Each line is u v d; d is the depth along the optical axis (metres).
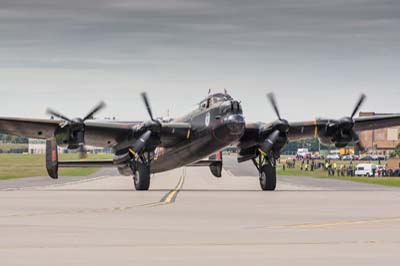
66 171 193.38
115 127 91.25
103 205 63.22
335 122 94.25
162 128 92.06
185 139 94.75
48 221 48.22
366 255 32.84
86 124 90.00
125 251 34.28
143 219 49.97
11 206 61.66
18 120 88.19
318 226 45.44
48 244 36.78
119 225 45.94
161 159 102.69
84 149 99.19
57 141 88.69
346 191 88.75
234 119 86.94
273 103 92.75
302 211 57.09
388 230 43.12
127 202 67.25
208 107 91.44
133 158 94.06
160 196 77.38
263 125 93.44
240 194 81.75
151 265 30.22
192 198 73.75
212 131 89.31
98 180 131.62
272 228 44.31
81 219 49.72
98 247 35.69
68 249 34.94
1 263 30.48
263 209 58.94
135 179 92.94
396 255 32.84
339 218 51.09
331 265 30.11
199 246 36.06
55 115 88.69
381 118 95.88
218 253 33.62
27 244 36.75
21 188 97.50
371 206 62.25
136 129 91.50
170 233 41.62
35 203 65.56
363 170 185.12
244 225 46.22
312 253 33.53
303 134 96.75
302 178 142.25
